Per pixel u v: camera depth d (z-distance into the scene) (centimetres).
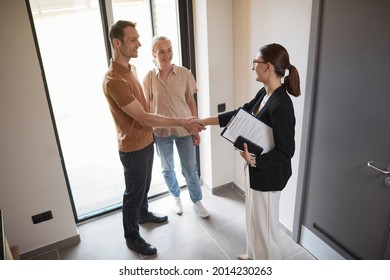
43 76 197
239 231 235
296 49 181
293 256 207
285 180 161
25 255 215
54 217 217
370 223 161
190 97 229
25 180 199
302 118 188
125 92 172
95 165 338
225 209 263
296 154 202
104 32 218
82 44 221
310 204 199
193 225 244
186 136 229
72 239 227
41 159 200
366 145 152
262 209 164
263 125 146
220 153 275
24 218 207
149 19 235
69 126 347
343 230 179
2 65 172
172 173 250
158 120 184
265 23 201
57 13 206
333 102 165
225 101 255
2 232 135
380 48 134
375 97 142
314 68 170
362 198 162
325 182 183
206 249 218
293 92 147
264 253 175
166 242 226
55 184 210
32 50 176
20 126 187
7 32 168
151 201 278
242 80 240
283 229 231
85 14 212
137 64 245
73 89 239
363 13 138
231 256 210
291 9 178
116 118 188
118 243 228
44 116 192
